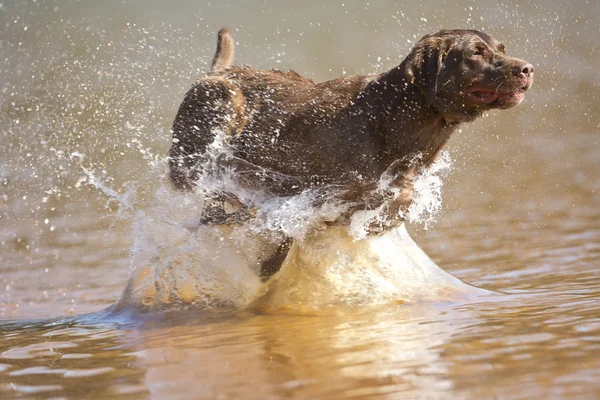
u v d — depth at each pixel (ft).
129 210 40.45
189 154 35.22
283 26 96.63
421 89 31.78
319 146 32.94
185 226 35.65
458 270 38.24
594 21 91.71
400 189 33.12
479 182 57.36
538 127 71.46
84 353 27.27
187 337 28.68
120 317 33.12
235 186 34.76
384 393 20.29
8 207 54.19
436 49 31.45
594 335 23.94
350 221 33.65
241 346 26.53
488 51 31.35
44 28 82.74
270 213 33.88
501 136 70.03
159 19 92.94
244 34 94.73
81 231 50.26
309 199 33.40
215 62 38.60
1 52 74.08
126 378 23.63
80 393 22.47
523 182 56.13
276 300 33.01
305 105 33.68
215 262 34.35
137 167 53.93
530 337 24.34
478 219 48.55
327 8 102.37
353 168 32.58
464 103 31.58
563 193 52.24
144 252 35.47
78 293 38.42
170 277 34.35
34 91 64.03
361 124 32.63
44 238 49.01
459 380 20.80
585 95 78.89
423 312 29.91
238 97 34.60
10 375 24.86
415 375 21.57
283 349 25.62
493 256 40.19
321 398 20.27
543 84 82.12
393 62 88.69
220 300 33.14
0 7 86.43
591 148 63.82
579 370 20.66
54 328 32.07
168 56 60.80
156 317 32.27
